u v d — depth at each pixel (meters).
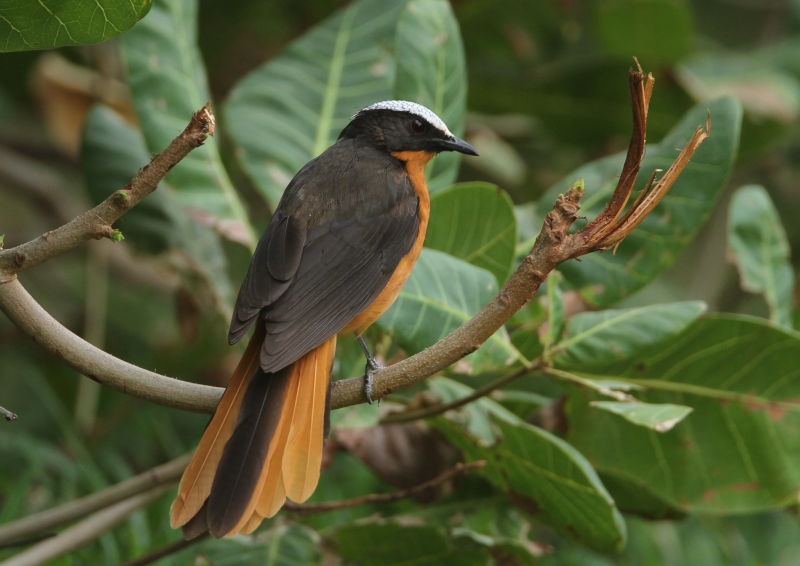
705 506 8.20
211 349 10.09
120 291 13.32
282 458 6.01
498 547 8.00
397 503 9.70
